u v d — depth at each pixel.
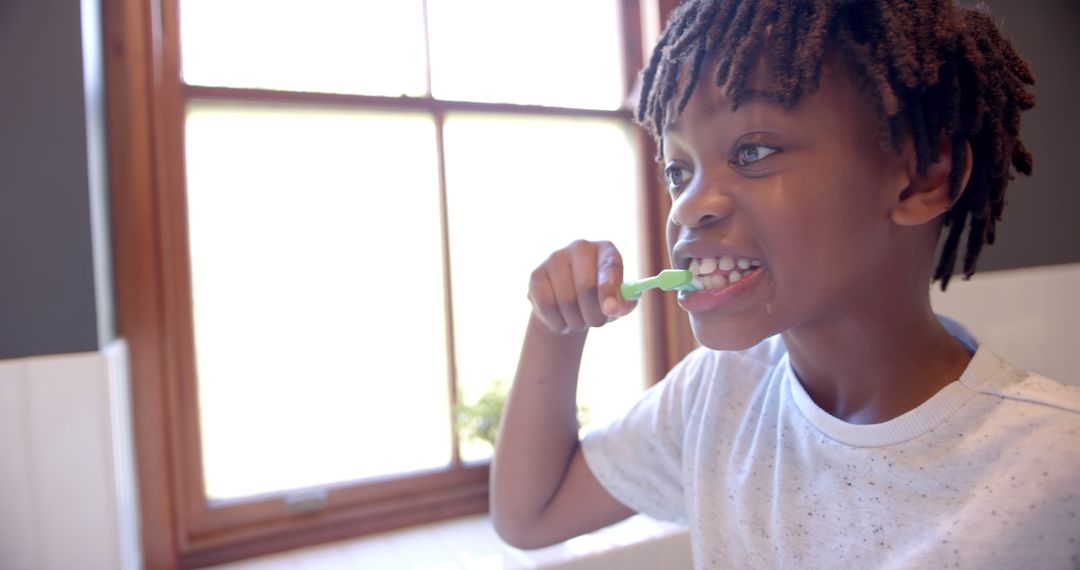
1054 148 1.31
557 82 1.28
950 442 0.41
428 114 1.18
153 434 1.02
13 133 0.83
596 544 1.08
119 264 1.00
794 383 0.48
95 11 0.93
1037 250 1.30
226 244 1.07
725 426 0.54
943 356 0.43
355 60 1.14
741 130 0.39
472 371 1.22
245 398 1.08
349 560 1.06
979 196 0.44
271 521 1.09
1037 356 1.29
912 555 0.40
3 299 0.83
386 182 1.15
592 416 1.29
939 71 0.39
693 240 0.41
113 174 0.99
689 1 0.46
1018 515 0.38
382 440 1.17
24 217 0.83
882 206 0.39
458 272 1.20
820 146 0.38
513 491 0.60
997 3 1.23
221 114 1.06
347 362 1.14
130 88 1.00
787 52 0.37
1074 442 0.37
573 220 1.29
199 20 1.06
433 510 1.18
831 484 0.45
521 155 1.25
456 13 1.20
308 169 1.11
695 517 0.54
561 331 0.51
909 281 0.41
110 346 0.92
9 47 0.83
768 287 0.40
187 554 1.04
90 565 0.85
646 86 0.50
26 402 0.83
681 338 1.34
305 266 1.11
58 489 0.84
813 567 0.45
